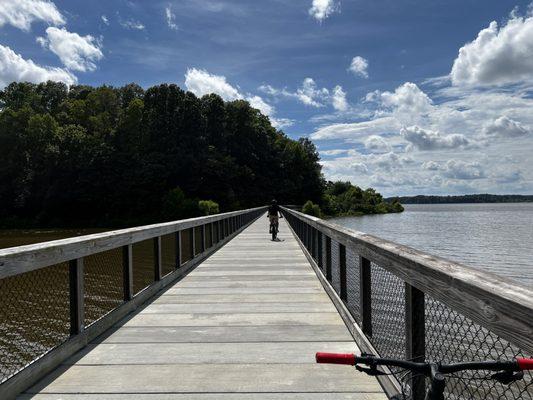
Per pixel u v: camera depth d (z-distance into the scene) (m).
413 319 2.35
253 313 5.12
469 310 1.62
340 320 4.80
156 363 3.54
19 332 5.09
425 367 1.38
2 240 44.78
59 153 72.44
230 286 6.75
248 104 108.44
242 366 3.47
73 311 3.90
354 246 3.90
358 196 137.00
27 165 72.94
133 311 5.24
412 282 2.29
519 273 22.14
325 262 6.47
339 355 1.45
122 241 4.87
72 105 98.06
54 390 3.04
